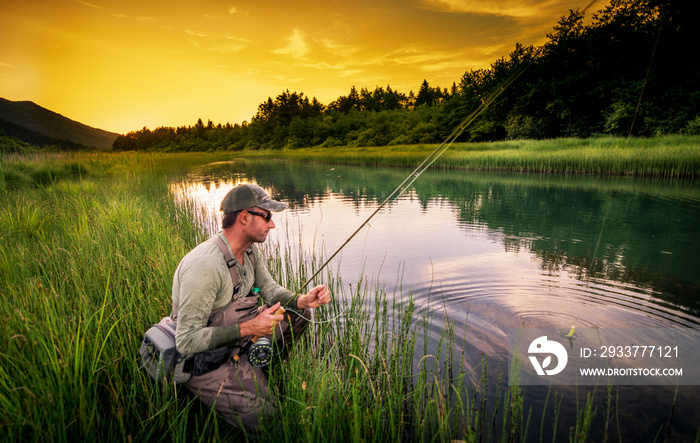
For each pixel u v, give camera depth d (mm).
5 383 1662
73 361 1929
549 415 2355
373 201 11133
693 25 27484
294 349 2570
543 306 3854
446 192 12508
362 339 3215
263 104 106625
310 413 1952
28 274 3172
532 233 6926
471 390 2594
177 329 1991
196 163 38250
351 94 106688
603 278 4605
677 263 5098
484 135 44312
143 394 2123
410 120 64625
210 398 2105
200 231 6312
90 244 4090
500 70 40344
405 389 2578
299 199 11914
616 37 32125
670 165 14477
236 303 2180
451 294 4207
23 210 5258
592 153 17688
